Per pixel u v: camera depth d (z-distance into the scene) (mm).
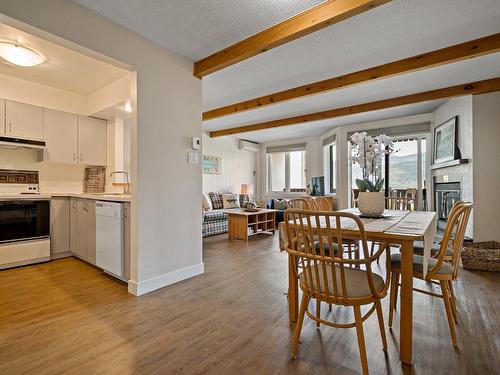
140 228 2229
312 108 4473
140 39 2246
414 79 3225
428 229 1525
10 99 3027
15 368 1311
